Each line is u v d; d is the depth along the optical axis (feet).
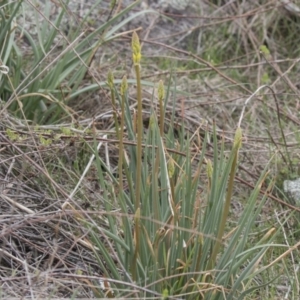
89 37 22.89
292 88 24.97
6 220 15.25
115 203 17.12
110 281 13.61
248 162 21.93
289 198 20.18
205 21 30.86
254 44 29.27
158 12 26.76
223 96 26.22
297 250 17.58
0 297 13.00
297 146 22.41
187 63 28.58
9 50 21.22
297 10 30.42
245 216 13.92
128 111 15.23
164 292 12.94
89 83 24.12
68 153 19.84
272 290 15.78
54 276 14.64
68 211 14.29
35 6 21.47
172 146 16.01
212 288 13.34
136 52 12.14
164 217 14.02
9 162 18.17
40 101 22.16
